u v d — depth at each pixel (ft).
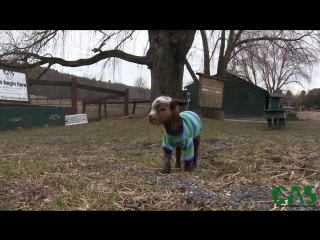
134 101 59.88
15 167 14.83
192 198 9.84
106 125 39.01
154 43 43.62
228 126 41.32
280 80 132.05
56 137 29.30
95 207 9.40
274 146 21.62
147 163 16.14
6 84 39.50
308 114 138.62
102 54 48.49
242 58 69.31
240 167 14.62
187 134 13.85
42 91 77.77
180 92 43.60
